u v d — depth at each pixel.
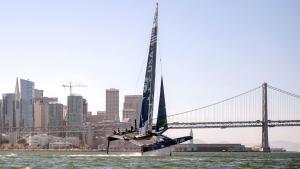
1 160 103.75
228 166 79.88
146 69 127.81
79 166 78.56
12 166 80.31
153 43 126.81
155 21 127.94
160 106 125.31
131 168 74.12
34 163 88.06
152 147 121.00
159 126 125.00
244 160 105.69
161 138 120.56
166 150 120.56
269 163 90.62
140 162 89.44
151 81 126.44
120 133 128.75
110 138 129.75
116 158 108.56
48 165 81.75
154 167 76.25
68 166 78.69
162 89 125.62
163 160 97.88
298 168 77.00
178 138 120.31
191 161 95.00
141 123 126.19
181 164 83.81
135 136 123.81
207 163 87.81
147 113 125.50
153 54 126.50
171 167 76.44
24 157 126.12
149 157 115.19
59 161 95.06
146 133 122.50
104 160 97.81
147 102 125.88
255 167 78.31
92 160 97.88
